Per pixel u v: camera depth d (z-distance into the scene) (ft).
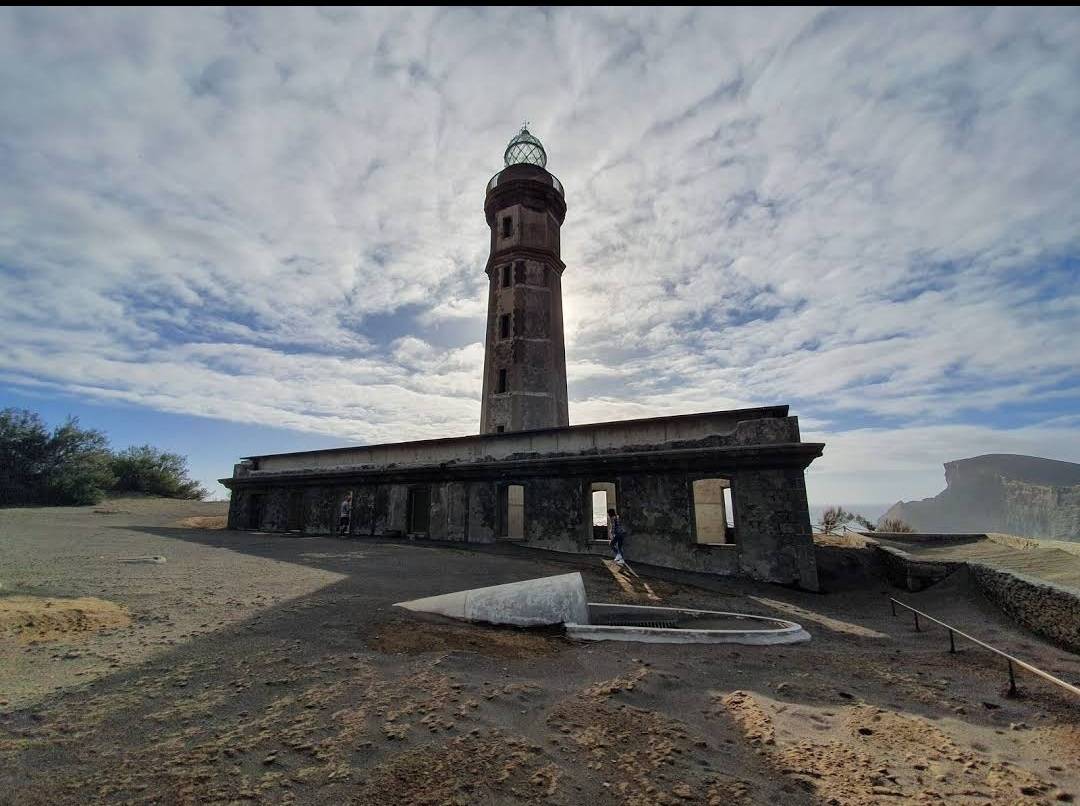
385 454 74.69
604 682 19.57
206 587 31.60
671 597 38.45
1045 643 27.50
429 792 11.84
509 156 103.24
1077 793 12.89
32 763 12.41
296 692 16.96
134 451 142.20
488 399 82.02
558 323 87.71
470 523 63.10
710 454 48.16
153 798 11.23
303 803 11.27
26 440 115.03
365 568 40.96
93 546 50.72
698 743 15.14
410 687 17.71
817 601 40.32
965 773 13.80
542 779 12.70
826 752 14.87
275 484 84.89
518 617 26.48
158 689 16.87
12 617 22.20
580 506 55.62
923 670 23.15
